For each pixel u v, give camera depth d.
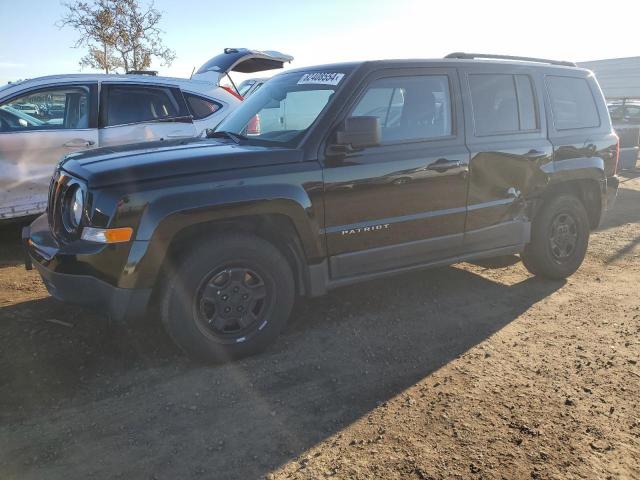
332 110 3.76
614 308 4.52
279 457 2.63
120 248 3.13
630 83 29.77
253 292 3.55
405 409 3.03
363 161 3.80
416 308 4.48
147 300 3.23
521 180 4.61
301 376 3.40
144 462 2.59
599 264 5.79
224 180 3.34
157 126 6.55
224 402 3.11
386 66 3.98
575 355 3.67
